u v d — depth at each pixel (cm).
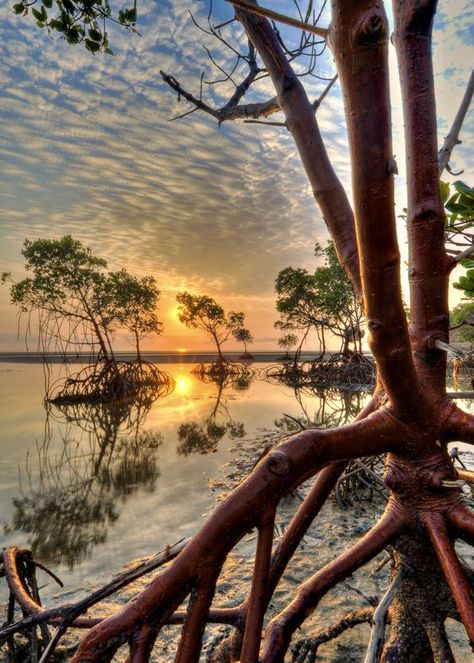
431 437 121
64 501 688
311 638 199
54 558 488
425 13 103
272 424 1345
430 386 121
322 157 168
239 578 396
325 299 2816
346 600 336
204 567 104
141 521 598
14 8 245
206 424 1377
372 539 139
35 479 811
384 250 86
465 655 259
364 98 75
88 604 125
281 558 157
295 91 170
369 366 2581
